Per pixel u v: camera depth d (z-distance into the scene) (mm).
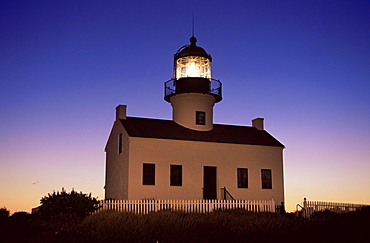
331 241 15133
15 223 17875
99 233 15523
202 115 29469
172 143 26766
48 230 18375
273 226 17375
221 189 27484
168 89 29953
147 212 20359
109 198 29000
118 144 28094
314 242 15117
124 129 26938
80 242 14828
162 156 26328
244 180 28438
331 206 22141
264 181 29078
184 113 29188
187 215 19016
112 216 17375
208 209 22469
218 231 16156
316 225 17578
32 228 18188
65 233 16078
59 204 21016
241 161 28531
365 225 16656
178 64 30000
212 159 27672
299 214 23141
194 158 27188
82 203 21422
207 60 30172
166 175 26219
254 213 20984
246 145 28750
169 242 14711
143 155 25875
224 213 20016
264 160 29297
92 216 18359
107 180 30375
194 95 29047
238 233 16188
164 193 25938
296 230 16797
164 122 29172
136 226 16000
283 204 28422
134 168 25500
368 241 14992
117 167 27844
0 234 16656
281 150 30000
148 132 26688
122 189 26312
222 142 27953
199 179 27047
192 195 26641
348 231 16281
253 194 28422
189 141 27125
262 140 30094
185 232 15742
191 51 29750
